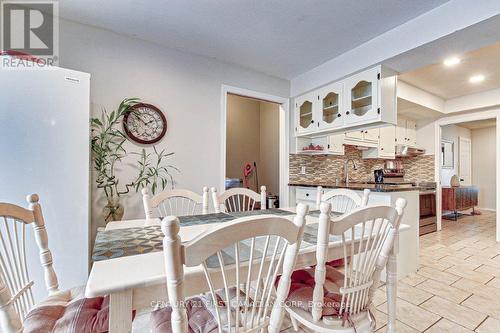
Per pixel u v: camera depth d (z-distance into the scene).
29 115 1.52
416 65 2.39
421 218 4.09
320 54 2.69
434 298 2.04
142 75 2.38
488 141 6.58
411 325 1.69
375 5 1.87
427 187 4.26
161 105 2.47
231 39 2.38
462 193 5.62
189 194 1.93
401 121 4.61
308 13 1.97
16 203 1.47
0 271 0.94
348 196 1.95
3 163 1.45
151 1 1.84
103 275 0.82
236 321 0.86
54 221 1.58
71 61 2.06
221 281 0.95
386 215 1.08
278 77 3.33
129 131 2.29
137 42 2.36
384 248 1.16
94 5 1.88
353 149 4.44
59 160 1.60
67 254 1.62
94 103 2.15
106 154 2.17
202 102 2.72
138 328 1.66
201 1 1.84
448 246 3.44
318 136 3.63
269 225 0.79
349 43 2.45
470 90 3.73
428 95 3.82
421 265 2.74
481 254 3.12
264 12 1.96
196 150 2.67
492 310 1.87
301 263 1.12
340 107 2.79
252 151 5.03
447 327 1.67
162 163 2.47
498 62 2.77
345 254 1.05
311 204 3.11
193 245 0.68
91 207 2.11
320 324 1.07
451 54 2.15
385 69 2.42
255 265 0.99
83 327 0.93
